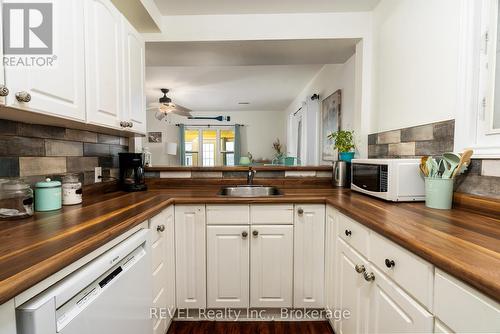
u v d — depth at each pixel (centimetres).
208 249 165
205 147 677
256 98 537
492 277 52
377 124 200
